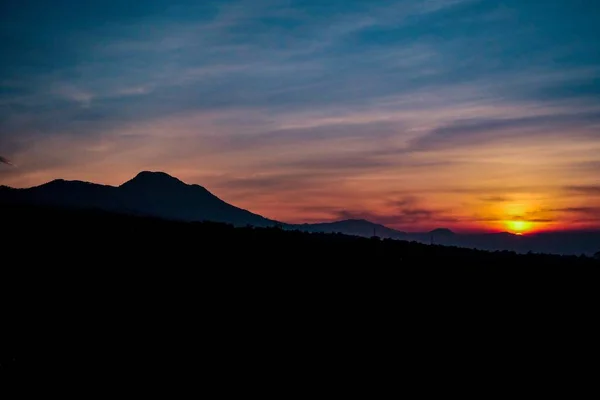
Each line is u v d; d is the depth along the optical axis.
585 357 27.59
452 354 25.97
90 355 20.30
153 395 17.92
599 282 45.31
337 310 30.12
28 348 19.92
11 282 26.14
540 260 57.28
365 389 20.78
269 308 28.72
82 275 28.77
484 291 38.34
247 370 20.98
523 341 29.08
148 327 23.84
